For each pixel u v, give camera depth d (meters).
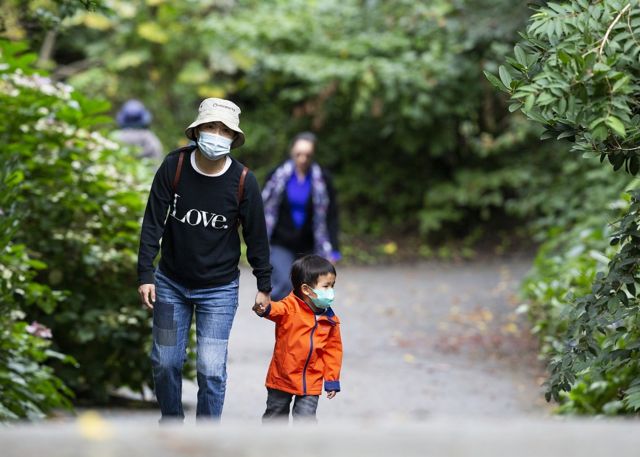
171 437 3.65
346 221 31.14
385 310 20.83
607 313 7.52
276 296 14.60
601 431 3.77
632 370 9.86
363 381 14.27
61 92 12.67
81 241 11.97
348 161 31.66
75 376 12.26
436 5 27.16
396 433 3.72
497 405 12.84
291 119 31.91
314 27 30.12
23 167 11.39
